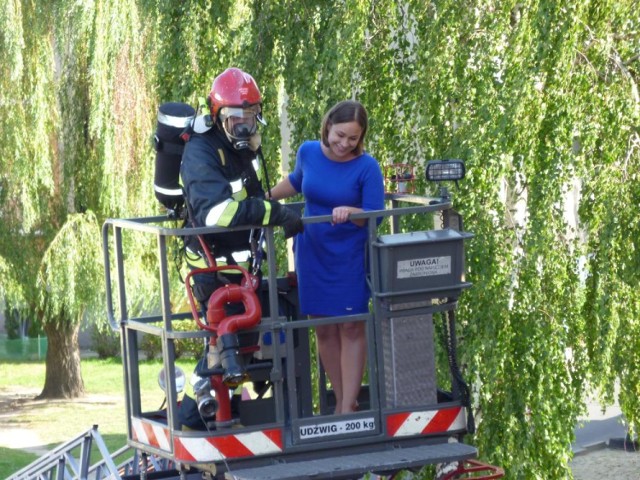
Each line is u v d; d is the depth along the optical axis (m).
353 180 18.25
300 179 19.19
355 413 17.44
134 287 59.44
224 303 16.78
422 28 28.48
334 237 18.17
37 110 57.69
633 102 27.08
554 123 26.27
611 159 27.45
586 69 26.98
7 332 101.56
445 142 27.69
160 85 32.50
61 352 72.12
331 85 28.34
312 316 18.66
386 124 28.84
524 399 27.23
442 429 18.00
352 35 28.00
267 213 16.48
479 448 27.58
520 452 27.33
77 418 64.75
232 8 31.64
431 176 18.73
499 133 25.80
